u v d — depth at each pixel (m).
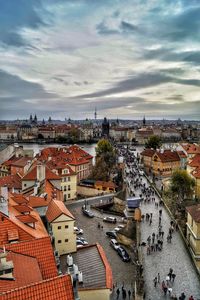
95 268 43.81
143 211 94.75
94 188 130.25
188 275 57.59
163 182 127.31
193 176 117.12
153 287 53.56
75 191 123.50
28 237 44.84
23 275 31.23
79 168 148.62
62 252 64.56
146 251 67.12
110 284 39.53
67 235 64.94
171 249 68.25
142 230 78.81
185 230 78.94
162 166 166.62
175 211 93.88
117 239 77.06
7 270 29.44
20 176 114.81
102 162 163.12
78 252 50.38
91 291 38.69
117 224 89.62
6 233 43.66
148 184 134.12
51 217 65.06
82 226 87.69
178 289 53.09
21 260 34.06
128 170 170.25
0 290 27.72
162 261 62.78
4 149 187.12
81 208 104.00
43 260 36.22
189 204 100.94
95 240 77.94
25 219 50.75
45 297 24.97
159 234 75.19
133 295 53.34
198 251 63.31
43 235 49.56
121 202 104.50
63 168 119.44
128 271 62.25
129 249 73.06
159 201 106.00
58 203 71.69
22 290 24.77
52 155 153.00
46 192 82.56
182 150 188.88
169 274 56.56
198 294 51.69
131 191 115.50
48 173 106.56
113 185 129.75
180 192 105.38
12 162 146.50
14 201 66.50
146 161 183.00
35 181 99.69
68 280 26.48
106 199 114.38
